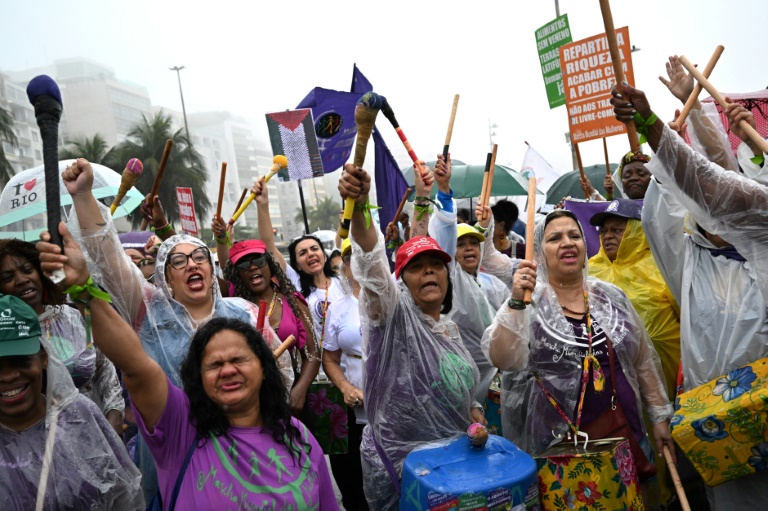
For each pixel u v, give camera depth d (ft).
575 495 9.45
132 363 7.52
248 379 7.89
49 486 8.09
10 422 8.19
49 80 6.98
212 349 7.88
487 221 15.24
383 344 10.10
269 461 7.75
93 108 309.01
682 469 12.15
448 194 12.57
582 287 10.99
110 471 8.59
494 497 8.64
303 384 13.66
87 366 10.28
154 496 9.25
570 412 10.35
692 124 11.80
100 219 9.07
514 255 22.31
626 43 15.67
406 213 17.90
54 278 6.94
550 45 20.47
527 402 10.91
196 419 7.83
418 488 8.89
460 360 10.39
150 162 138.21
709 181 9.65
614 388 10.36
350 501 14.61
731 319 10.37
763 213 9.60
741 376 9.86
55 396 8.44
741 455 9.42
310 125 16.01
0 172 117.39
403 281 10.48
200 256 10.66
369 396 10.30
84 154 145.48
